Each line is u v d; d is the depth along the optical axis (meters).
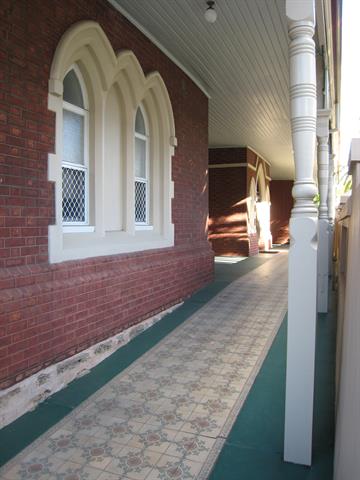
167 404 3.82
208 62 7.46
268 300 7.91
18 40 3.83
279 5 5.48
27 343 3.77
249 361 4.85
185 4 5.46
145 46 6.22
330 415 3.67
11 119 3.76
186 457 3.03
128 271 5.59
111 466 2.93
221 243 15.69
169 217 7.22
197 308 7.28
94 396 3.97
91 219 5.20
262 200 18.50
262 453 3.09
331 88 7.88
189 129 8.09
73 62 4.77
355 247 2.45
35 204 4.06
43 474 2.84
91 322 4.74
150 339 5.62
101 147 5.20
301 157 2.95
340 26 5.80
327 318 6.94
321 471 2.88
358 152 2.40
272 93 9.13
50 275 4.15
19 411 3.60
